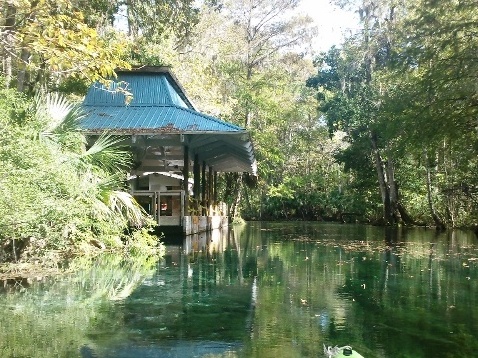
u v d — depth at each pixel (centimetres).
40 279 629
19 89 1098
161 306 473
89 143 1259
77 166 836
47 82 1428
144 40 1895
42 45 541
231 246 1174
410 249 1137
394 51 1725
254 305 483
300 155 3712
